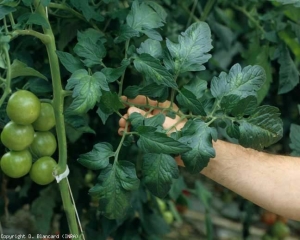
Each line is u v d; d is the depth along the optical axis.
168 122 1.34
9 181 2.03
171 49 1.32
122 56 1.63
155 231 1.98
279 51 1.79
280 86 1.78
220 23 2.21
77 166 1.84
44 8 1.35
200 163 1.28
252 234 3.26
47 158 1.36
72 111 1.26
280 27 1.80
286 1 1.51
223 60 2.21
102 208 1.32
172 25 2.01
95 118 1.85
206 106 1.34
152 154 1.30
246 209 2.53
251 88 1.31
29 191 1.99
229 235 3.24
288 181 1.42
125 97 1.43
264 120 1.29
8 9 1.27
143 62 1.31
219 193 3.46
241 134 1.29
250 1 1.90
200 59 1.32
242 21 2.26
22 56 1.61
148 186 1.30
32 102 1.27
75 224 1.40
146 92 1.34
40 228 1.86
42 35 1.30
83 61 1.35
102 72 1.34
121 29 1.40
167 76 1.30
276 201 1.42
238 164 1.40
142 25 1.40
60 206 2.02
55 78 1.32
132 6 1.41
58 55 1.33
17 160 1.32
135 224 1.95
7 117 1.44
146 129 1.26
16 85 1.67
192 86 1.37
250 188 1.41
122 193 1.31
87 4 1.45
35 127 1.34
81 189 1.90
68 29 1.64
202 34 1.33
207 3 1.89
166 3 1.96
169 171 1.29
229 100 1.29
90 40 1.37
